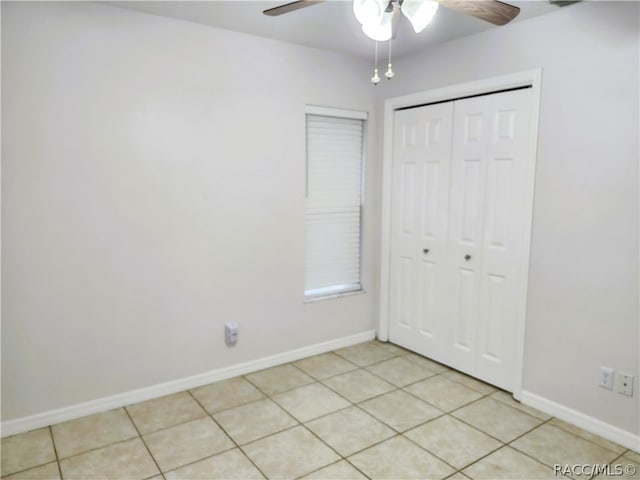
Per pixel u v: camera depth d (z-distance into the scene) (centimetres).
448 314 324
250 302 314
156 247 272
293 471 211
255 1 237
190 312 290
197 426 249
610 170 228
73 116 239
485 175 290
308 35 293
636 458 221
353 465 216
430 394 288
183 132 274
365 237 374
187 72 271
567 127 244
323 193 353
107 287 259
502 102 277
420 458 221
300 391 292
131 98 255
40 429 244
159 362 281
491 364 297
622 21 219
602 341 237
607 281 233
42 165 233
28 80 226
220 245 296
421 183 334
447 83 305
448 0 165
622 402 231
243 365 316
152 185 267
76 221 246
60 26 231
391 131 353
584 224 240
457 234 311
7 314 232
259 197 309
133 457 221
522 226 270
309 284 356
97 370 261
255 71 297
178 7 246
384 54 337
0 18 217
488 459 221
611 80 225
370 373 319
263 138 306
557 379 258
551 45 247
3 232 227
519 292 274
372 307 385
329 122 347
